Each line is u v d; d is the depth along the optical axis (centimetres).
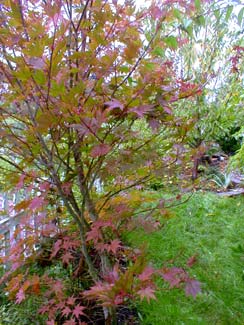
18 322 173
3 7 124
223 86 398
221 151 467
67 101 113
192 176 229
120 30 133
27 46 106
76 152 151
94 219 164
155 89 136
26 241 177
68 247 171
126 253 178
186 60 374
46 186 149
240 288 204
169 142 167
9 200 224
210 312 184
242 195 377
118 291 110
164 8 130
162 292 194
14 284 160
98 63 127
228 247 255
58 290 159
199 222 296
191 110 372
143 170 158
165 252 240
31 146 143
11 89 136
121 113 132
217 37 362
